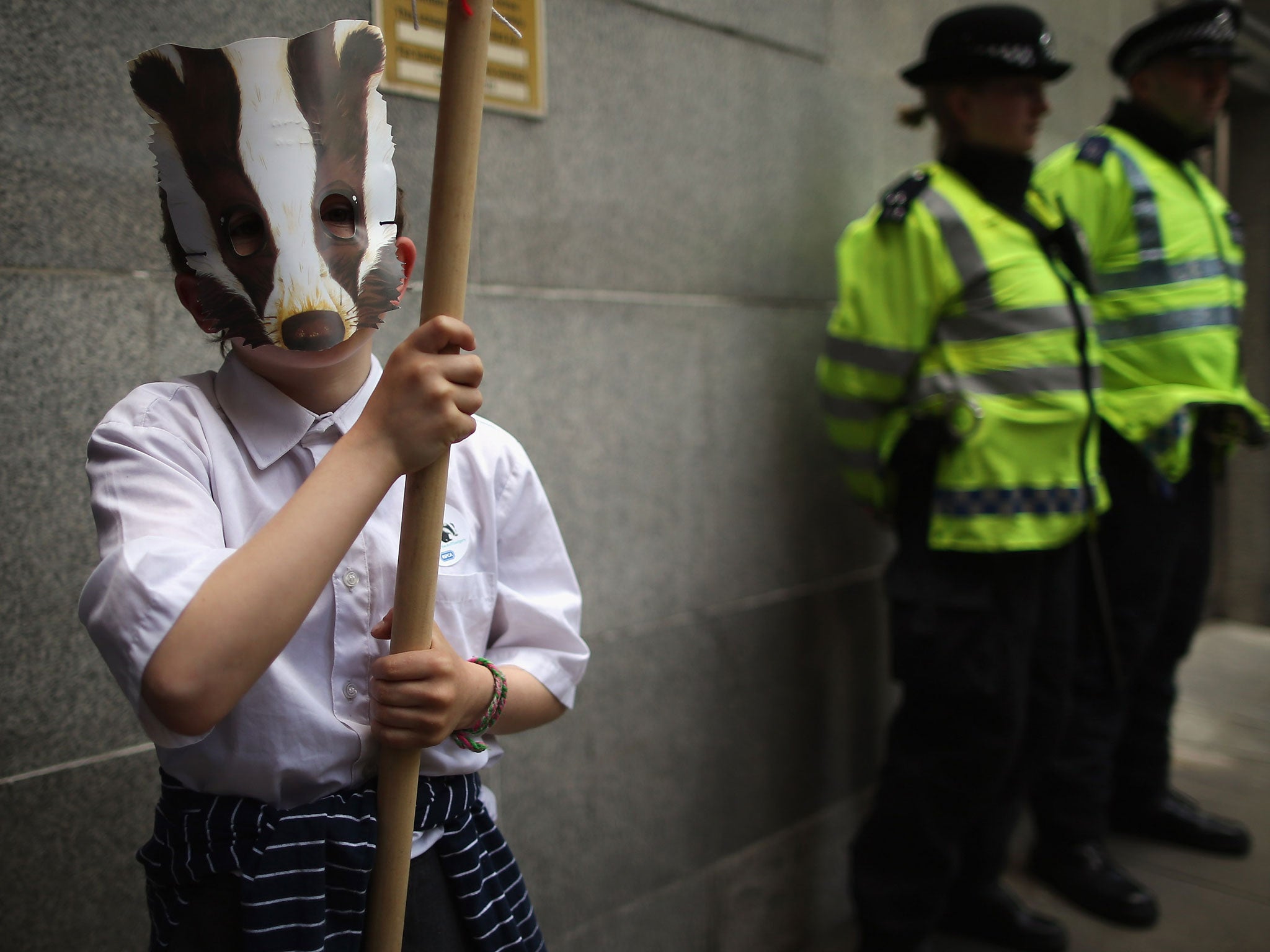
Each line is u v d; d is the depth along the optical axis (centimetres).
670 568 207
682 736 211
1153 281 239
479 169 169
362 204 87
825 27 237
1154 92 246
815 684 245
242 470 91
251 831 86
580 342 187
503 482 107
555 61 179
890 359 205
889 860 210
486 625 103
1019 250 201
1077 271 209
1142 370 241
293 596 76
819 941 245
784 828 237
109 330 134
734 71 215
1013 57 198
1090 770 247
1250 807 298
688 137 206
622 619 198
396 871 88
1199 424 247
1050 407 198
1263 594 461
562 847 189
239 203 83
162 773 91
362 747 90
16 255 126
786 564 236
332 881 88
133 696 75
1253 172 451
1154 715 276
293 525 77
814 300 239
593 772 193
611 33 189
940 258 200
